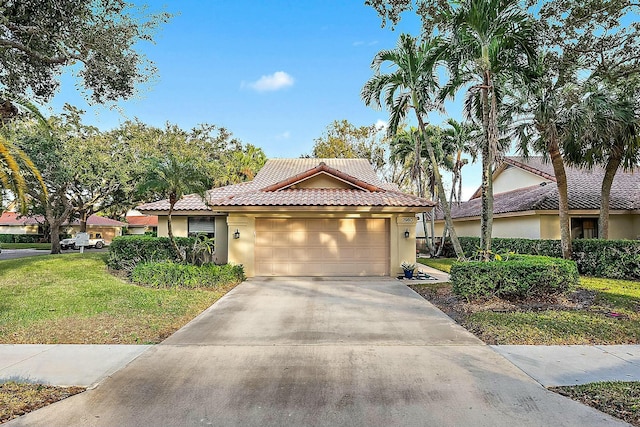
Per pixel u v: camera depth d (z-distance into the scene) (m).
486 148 12.15
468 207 26.97
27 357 5.84
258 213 14.51
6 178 7.50
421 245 29.84
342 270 14.88
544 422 3.95
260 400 4.46
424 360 5.75
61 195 25.70
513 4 11.12
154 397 4.54
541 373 5.22
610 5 10.33
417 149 16.41
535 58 11.43
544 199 18.12
